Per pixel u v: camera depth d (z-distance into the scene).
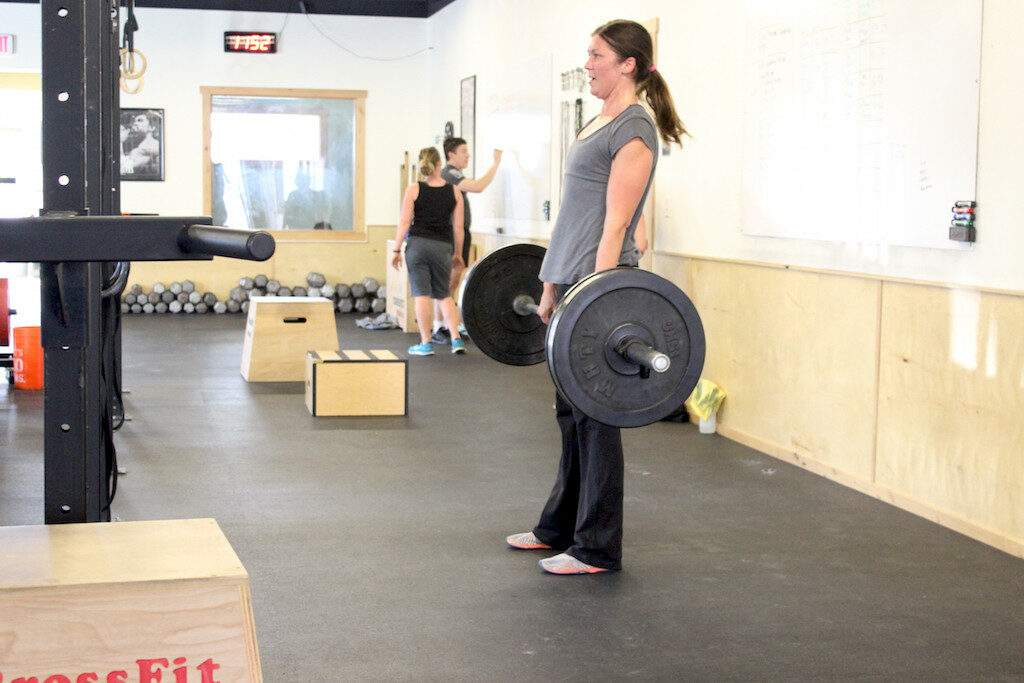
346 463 4.95
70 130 1.94
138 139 12.11
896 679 2.68
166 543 1.92
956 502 4.04
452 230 8.62
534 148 8.74
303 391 6.89
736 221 5.65
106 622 1.71
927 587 3.38
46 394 2.03
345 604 3.15
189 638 1.75
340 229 12.63
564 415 3.54
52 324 2.00
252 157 12.38
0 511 4.04
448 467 4.91
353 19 12.43
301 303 7.29
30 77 12.02
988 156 3.84
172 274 12.05
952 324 4.03
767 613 3.13
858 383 4.62
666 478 4.77
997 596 3.31
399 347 9.14
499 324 3.78
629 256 3.29
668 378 2.85
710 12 5.85
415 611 3.11
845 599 3.26
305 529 3.91
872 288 4.50
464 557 3.61
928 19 4.11
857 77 4.55
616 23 3.26
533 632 2.96
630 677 2.67
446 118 11.80
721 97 5.77
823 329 4.86
